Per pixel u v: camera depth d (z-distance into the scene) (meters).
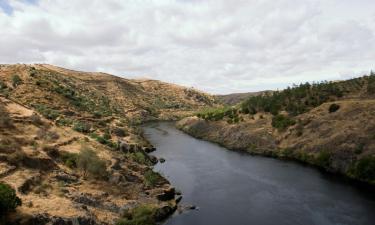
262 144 89.94
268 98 124.75
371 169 56.75
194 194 52.34
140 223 37.97
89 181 45.34
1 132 46.62
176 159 79.62
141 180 51.91
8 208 28.88
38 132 53.31
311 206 46.16
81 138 62.06
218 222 41.31
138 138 94.69
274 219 42.12
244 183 58.09
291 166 70.50
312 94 113.75
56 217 31.25
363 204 46.41
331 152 68.94
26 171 39.28
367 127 68.56
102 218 36.56
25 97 87.31
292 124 91.06
